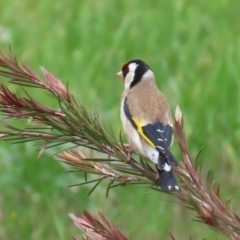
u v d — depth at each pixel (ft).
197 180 17.87
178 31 59.72
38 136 18.54
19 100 18.25
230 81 50.62
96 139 18.61
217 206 17.11
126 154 18.54
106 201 42.14
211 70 53.47
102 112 46.93
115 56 55.52
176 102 48.37
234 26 61.21
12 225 41.42
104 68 54.13
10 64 18.47
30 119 18.61
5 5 65.62
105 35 59.57
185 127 45.85
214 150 45.32
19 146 44.04
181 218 39.99
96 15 63.52
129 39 58.18
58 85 18.54
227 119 48.11
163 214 40.06
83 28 60.23
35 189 42.34
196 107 48.29
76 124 18.48
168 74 52.54
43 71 18.72
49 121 18.54
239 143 46.29
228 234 16.40
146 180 18.53
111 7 64.23
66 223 41.57
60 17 63.36
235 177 43.01
